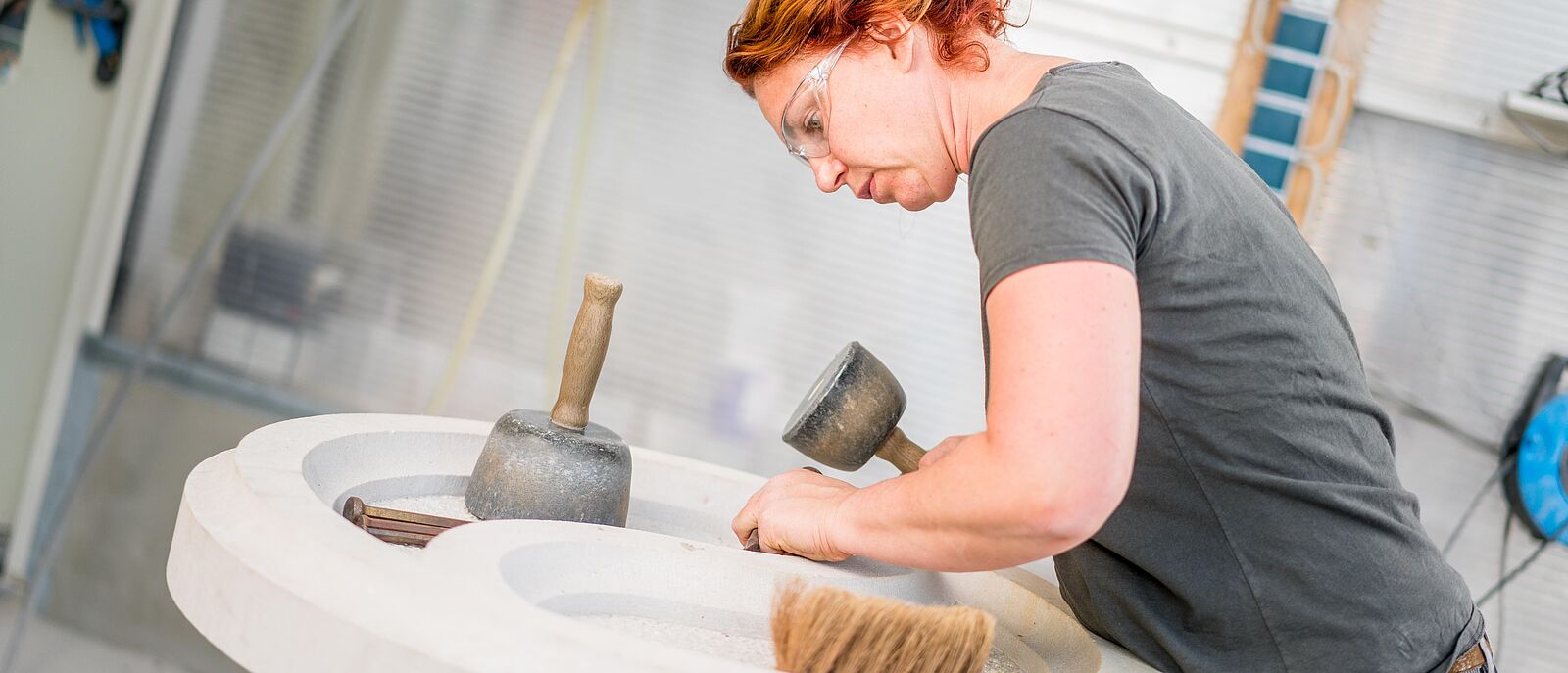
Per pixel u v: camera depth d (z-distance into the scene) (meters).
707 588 0.85
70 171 3.04
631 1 2.84
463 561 0.70
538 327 2.88
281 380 2.97
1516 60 2.53
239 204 2.98
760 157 2.82
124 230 3.03
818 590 0.69
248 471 0.80
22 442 3.07
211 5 3.00
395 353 2.93
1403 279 2.59
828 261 2.82
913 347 2.80
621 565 0.84
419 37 2.91
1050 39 2.66
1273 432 0.83
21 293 3.03
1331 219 2.61
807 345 2.83
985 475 0.71
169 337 3.00
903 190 0.95
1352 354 0.90
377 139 2.93
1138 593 0.94
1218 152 0.85
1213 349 0.81
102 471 3.00
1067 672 1.00
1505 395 2.57
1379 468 0.89
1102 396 0.68
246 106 2.99
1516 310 2.57
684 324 2.86
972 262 2.78
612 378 2.88
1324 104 2.58
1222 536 0.87
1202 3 2.60
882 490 0.84
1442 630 0.87
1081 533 0.70
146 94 3.00
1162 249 0.78
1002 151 0.76
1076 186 0.72
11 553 3.02
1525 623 2.55
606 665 0.60
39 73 2.97
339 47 2.94
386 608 0.63
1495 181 2.56
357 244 2.94
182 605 0.71
